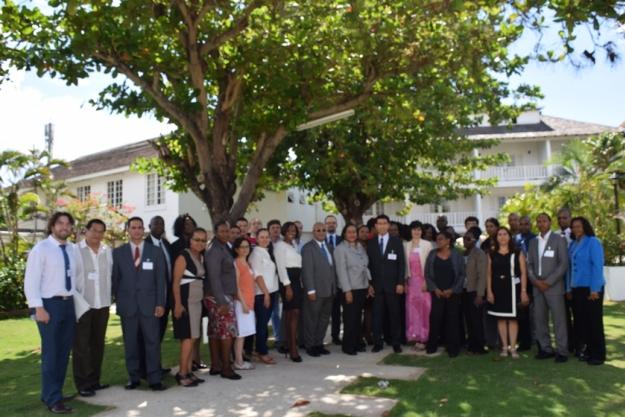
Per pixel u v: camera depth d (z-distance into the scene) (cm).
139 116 1143
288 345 862
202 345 977
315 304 879
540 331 819
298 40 1030
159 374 685
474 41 970
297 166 1784
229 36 1018
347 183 1798
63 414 589
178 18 969
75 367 666
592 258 772
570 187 1878
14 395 681
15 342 1124
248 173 1190
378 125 1401
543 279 805
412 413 557
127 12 907
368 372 751
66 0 848
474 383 673
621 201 1834
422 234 1015
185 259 709
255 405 603
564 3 688
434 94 1263
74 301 639
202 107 1074
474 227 970
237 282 785
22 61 968
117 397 652
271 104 1154
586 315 781
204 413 579
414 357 853
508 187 3177
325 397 627
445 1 894
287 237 886
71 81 961
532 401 589
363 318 988
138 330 697
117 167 2455
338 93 1164
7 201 2014
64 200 2283
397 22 969
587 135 3036
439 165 1884
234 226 866
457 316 862
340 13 1012
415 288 932
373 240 932
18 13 962
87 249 682
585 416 538
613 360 788
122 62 1001
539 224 823
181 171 1278
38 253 612
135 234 702
